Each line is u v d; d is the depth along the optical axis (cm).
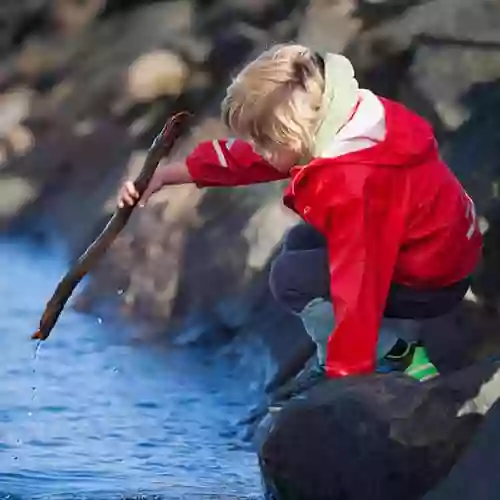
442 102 2236
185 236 2438
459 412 1188
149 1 3425
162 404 1886
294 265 1451
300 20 2739
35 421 1775
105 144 3184
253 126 1280
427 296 1399
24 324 2397
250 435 1717
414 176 1302
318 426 1216
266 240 2230
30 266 2933
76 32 3600
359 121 1278
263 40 2839
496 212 1955
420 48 2356
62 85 3469
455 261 1368
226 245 2320
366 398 1219
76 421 1777
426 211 1316
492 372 1212
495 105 2166
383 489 1179
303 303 1451
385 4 2466
